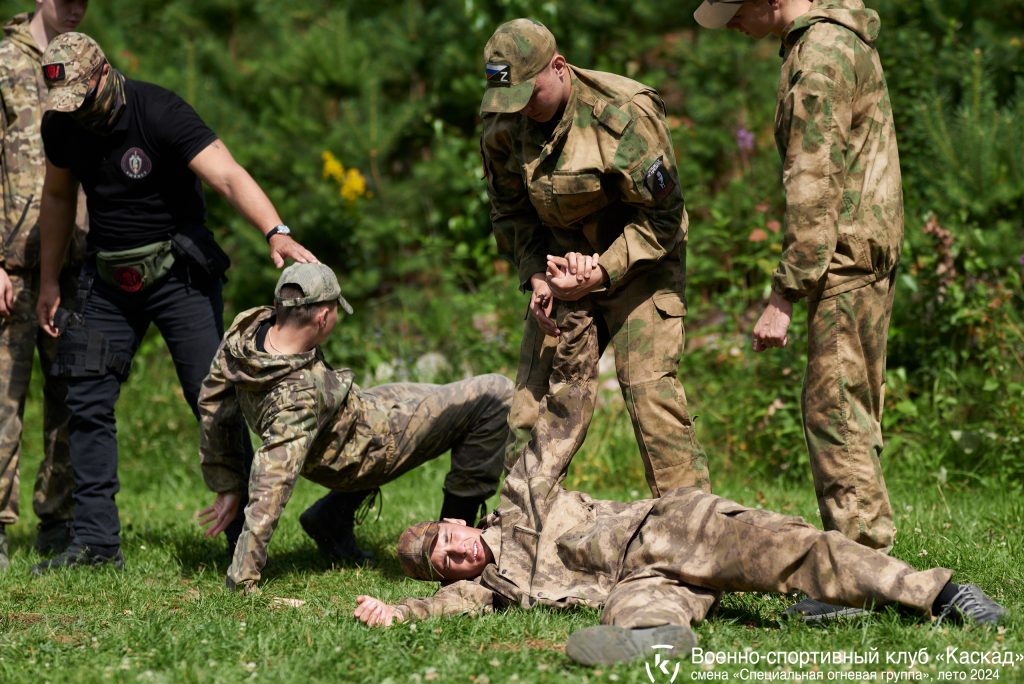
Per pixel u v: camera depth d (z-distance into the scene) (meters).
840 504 11.09
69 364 14.34
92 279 14.45
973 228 21.50
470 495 14.09
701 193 27.05
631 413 12.00
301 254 13.56
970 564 12.83
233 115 28.92
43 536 16.02
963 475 19.34
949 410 20.53
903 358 21.75
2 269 14.81
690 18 29.14
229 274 28.47
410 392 13.83
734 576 10.20
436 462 22.44
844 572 9.87
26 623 11.52
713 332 23.19
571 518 11.36
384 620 10.61
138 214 14.15
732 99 27.06
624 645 9.19
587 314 11.73
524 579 11.23
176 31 31.25
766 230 24.81
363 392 13.66
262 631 10.30
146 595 12.66
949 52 24.55
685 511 10.59
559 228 12.21
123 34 30.48
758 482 20.33
